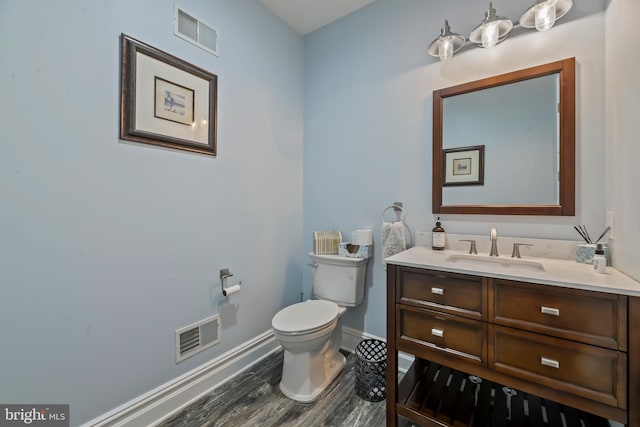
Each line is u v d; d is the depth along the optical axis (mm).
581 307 958
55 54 1109
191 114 1591
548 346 1015
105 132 1256
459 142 1638
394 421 1349
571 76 1322
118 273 1310
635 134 989
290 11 2109
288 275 2299
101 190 1249
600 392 928
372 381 1584
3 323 1015
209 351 1704
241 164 1904
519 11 1471
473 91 1590
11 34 1011
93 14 1211
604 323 922
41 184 1086
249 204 1969
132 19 1334
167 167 1495
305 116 2406
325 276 2051
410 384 1476
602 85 1268
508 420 1222
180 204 1558
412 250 1645
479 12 1588
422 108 1784
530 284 1037
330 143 2248
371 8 2010
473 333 1166
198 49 1622
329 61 2246
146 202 1409
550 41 1384
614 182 1167
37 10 1063
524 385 1058
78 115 1175
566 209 1340
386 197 1946
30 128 1056
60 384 1142
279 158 2207
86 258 1209
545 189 1401
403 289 1348
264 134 2072
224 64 1773
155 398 1432
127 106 1316
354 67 2100
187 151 1586
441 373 1565
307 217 2406
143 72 1374
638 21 964
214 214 1739
